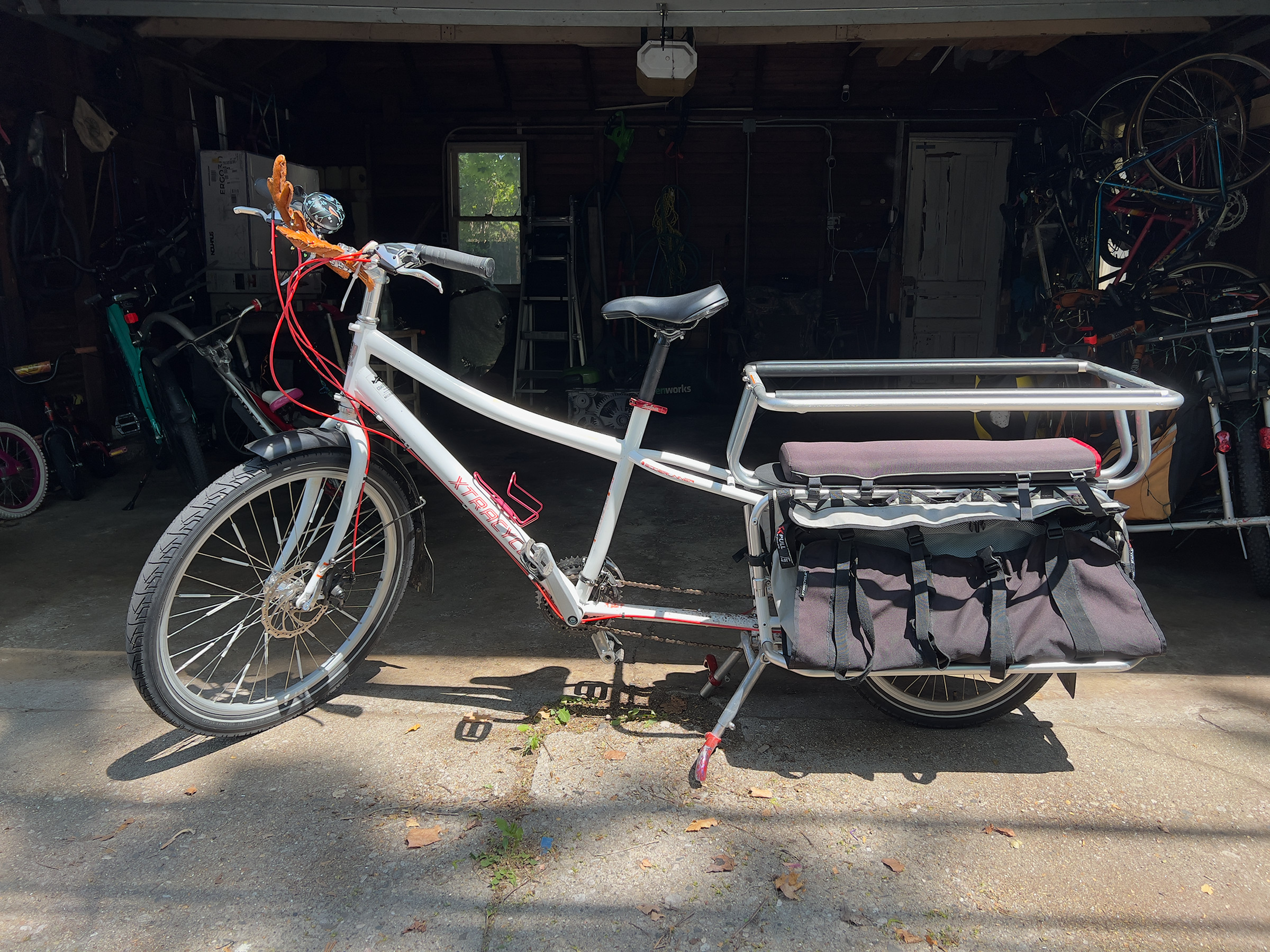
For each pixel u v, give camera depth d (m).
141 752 2.10
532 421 2.07
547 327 7.94
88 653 2.68
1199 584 3.26
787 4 3.92
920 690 2.27
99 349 5.20
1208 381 3.02
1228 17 4.70
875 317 8.16
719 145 7.87
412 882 1.67
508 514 2.14
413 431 2.12
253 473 2.00
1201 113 5.21
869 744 2.15
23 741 2.14
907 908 1.61
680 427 6.63
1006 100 7.65
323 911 1.59
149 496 4.54
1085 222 6.25
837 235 8.01
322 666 2.32
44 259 4.59
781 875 1.69
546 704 2.35
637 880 1.67
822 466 1.90
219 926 1.55
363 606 3.02
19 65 4.45
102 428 5.22
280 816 1.86
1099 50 6.34
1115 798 1.93
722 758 2.08
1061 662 1.86
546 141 7.81
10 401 4.39
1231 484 3.17
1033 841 1.79
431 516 4.18
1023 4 3.91
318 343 5.48
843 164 7.86
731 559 3.57
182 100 5.94
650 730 2.21
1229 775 2.02
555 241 7.61
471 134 7.78
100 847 1.75
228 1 3.97
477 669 2.57
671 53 4.38
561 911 1.60
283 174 1.89
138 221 5.38
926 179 7.86
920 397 1.79
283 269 5.90
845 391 1.83
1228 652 2.68
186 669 2.50
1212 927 1.56
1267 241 5.29
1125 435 2.00
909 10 3.92
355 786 1.96
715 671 2.36
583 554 3.63
